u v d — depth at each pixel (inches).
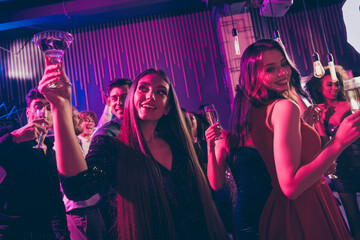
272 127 39.4
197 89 242.1
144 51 247.8
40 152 70.3
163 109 44.4
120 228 39.0
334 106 105.1
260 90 42.6
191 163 44.5
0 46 251.3
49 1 218.4
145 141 42.3
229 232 105.1
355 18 231.6
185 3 238.8
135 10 238.2
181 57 245.4
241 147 45.3
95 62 248.1
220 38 231.9
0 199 63.5
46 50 43.7
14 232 62.0
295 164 34.6
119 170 39.9
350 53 233.6
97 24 252.1
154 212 39.2
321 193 40.2
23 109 240.4
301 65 235.9
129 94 44.6
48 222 66.6
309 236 38.1
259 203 42.6
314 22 239.0
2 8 218.2
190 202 42.2
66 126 34.3
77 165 34.8
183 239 39.9
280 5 162.4
